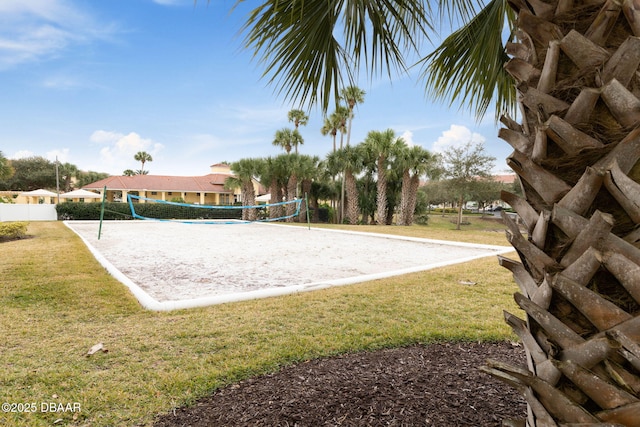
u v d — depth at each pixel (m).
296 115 28.56
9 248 8.77
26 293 4.67
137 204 25.83
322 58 2.95
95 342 3.15
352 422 1.87
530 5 1.18
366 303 4.41
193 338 3.27
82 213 24.03
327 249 10.61
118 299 4.50
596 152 0.95
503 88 3.01
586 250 0.92
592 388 0.90
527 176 1.09
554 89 1.05
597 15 1.02
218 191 36.38
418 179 21.33
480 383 2.29
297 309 4.16
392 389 2.22
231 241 12.57
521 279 1.15
